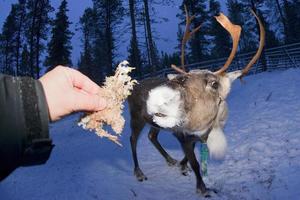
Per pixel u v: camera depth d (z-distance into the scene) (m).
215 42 45.19
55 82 1.17
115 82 1.41
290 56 22.31
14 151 0.93
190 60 40.25
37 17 36.75
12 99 0.94
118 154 10.41
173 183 7.06
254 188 6.11
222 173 7.00
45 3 36.81
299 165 6.63
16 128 0.93
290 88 13.80
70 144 14.97
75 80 1.25
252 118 10.90
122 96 1.40
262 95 13.89
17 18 41.44
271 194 5.76
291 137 8.24
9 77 0.98
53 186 8.60
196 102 4.31
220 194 6.09
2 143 0.92
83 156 11.55
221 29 44.53
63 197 7.62
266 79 16.66
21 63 41.31
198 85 4.36
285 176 6.29
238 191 6.13
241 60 25.66
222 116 5.17
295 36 42.69
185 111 4.07
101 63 41.28
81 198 7.29
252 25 44.41
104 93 1.37
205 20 35.97
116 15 34.69
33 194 8.27
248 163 7.27
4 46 42.50
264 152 7.70
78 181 8.52
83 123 1.39
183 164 7.38
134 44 27.72
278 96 13.05
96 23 37.38
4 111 0.93
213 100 4.56
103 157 10.53
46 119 0.97
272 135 8.69
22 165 0.99
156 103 3.53
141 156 9.54
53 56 36.22
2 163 0.94
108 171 8.80
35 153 0.97
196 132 4.82
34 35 37.00
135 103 6.77
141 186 7.18
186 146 5.83
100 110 1.35
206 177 6.31
